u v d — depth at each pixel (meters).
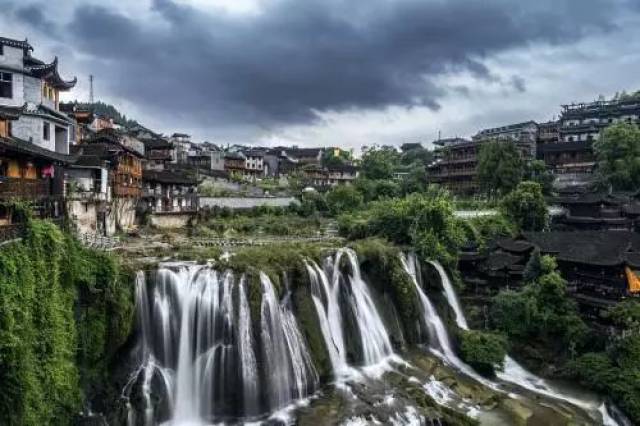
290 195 93.56
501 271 51.72
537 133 112.06
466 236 58.12
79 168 48.06
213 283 33.19
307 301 37.41
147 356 30.27
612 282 43.81
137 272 30.91
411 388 34.00
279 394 32.00
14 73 41.12
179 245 48.00
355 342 39.06
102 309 28.12
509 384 38.31
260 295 33.50
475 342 41.72
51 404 22.89
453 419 30.23
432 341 44.31
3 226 21.66
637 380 35.75
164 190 69.50
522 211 67.69
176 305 31.61
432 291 48.97
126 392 28.19
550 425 31.45
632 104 105.06
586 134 102.19
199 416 30.33
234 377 31.14
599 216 66.38
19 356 20.16
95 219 48.84
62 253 25.67
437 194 75.31
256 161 137.88
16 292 21.27
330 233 67.56
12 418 19.78
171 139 130.62
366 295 43.19
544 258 47.22
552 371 40.75
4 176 28.12
